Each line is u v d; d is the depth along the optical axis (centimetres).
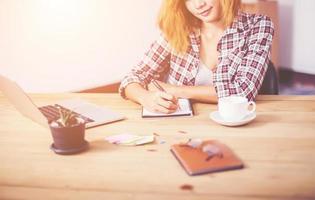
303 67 440
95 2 281
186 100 143
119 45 304
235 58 159
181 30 169
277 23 413
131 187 81
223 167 87
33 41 256
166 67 182
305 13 421
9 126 123
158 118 127
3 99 158
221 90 142
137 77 161
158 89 152
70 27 272
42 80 267
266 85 160
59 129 97
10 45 246
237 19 163
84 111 133
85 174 88
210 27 169
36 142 109
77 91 287
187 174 86
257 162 90
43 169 91
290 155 94
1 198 79
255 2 405
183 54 172
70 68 280
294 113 126
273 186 79
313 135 106
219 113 124
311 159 91
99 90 299
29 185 84
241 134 109
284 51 456
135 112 135
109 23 293
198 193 78
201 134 110
